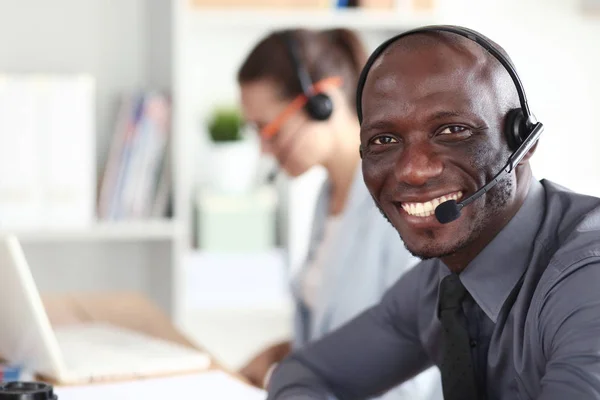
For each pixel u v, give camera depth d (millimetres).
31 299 1556
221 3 3291
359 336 1448
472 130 999
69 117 2906
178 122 3053
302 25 3352
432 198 1008
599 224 1072
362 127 1054
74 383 1581
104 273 3312
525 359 1062
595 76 3906
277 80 2166
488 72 1008
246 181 3826
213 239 3750
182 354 1729
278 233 3938
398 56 1026
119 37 3191
